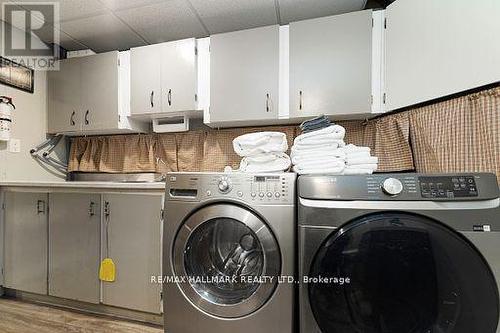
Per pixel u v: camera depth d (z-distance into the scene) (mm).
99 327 1550
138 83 2084
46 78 2334
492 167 1124
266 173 1085
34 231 1821
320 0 1802
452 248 829
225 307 1078
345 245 901
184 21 2035
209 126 2139
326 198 942
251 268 1131
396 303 864
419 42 1408
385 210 886
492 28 1104
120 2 1814
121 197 1634
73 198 1738
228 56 1885
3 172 2041
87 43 2363
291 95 1764
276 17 1988
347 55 1671
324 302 915
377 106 1640
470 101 1219
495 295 804
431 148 1390
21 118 2158
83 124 2211
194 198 1139
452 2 1250
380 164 1692
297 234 1014
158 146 2367
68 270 1726
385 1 1849
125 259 1609
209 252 1195
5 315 1673
